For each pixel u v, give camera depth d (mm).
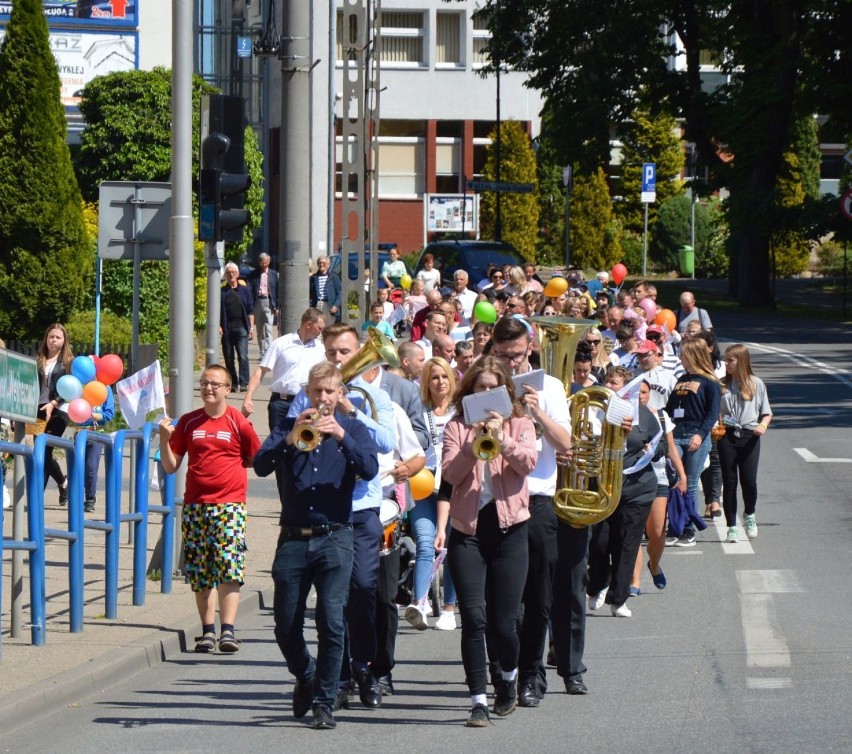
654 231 177750
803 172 182750
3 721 19719
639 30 122500
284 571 20141
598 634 26109
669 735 19422
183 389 30766
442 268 96562
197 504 25031
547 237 179125
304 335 36406
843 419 58938
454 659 24688
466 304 64375
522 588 20219
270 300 74688
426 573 25547
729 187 128750
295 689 20734
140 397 27859
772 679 22422
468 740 19422
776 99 119438
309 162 44375
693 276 174125
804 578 30906
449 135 177875
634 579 29438
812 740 18953
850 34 117625
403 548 25547
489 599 20281
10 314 61656
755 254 125562
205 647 25250
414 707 21391
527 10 125562
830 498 41562
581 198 176625
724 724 19906
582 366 27469
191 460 25109
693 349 34469
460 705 21484
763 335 101688
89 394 30703
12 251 61250
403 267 100500
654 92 128500
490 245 97500
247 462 25172
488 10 129250
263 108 153500
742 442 35719
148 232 34875
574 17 123625
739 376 35750
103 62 94062
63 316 62469
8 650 23719
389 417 21203
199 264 74562
